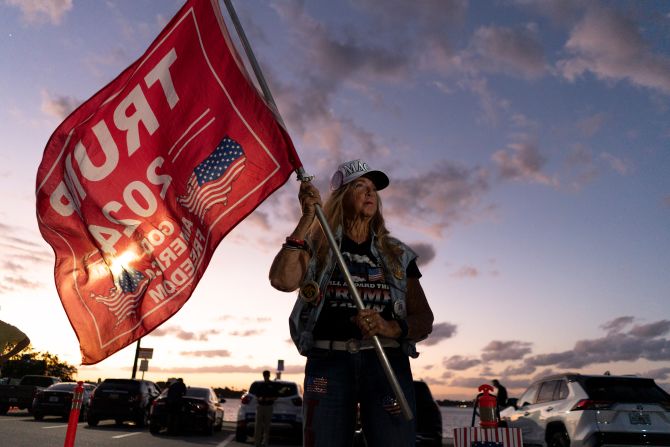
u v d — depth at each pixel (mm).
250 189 2932
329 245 2568
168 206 2973
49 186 2977
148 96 3068
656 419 8430
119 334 2875
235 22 3002
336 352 2412
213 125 3039
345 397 2369
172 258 2926
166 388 18016
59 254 2943
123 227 2959
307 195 2557
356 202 2658
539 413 9758
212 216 2928
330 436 2328
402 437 2324
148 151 3023
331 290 2488
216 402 19547
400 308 2529
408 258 2654
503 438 3664
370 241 2639
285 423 15062
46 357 69750
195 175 2992
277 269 2463
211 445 13547
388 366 2273
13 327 4672
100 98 3043
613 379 8992
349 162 2779
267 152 2955
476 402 6844
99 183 2973
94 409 18922
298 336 2457
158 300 2893
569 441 8773
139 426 20000
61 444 11180
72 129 3006
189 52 3131
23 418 20844
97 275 2936
